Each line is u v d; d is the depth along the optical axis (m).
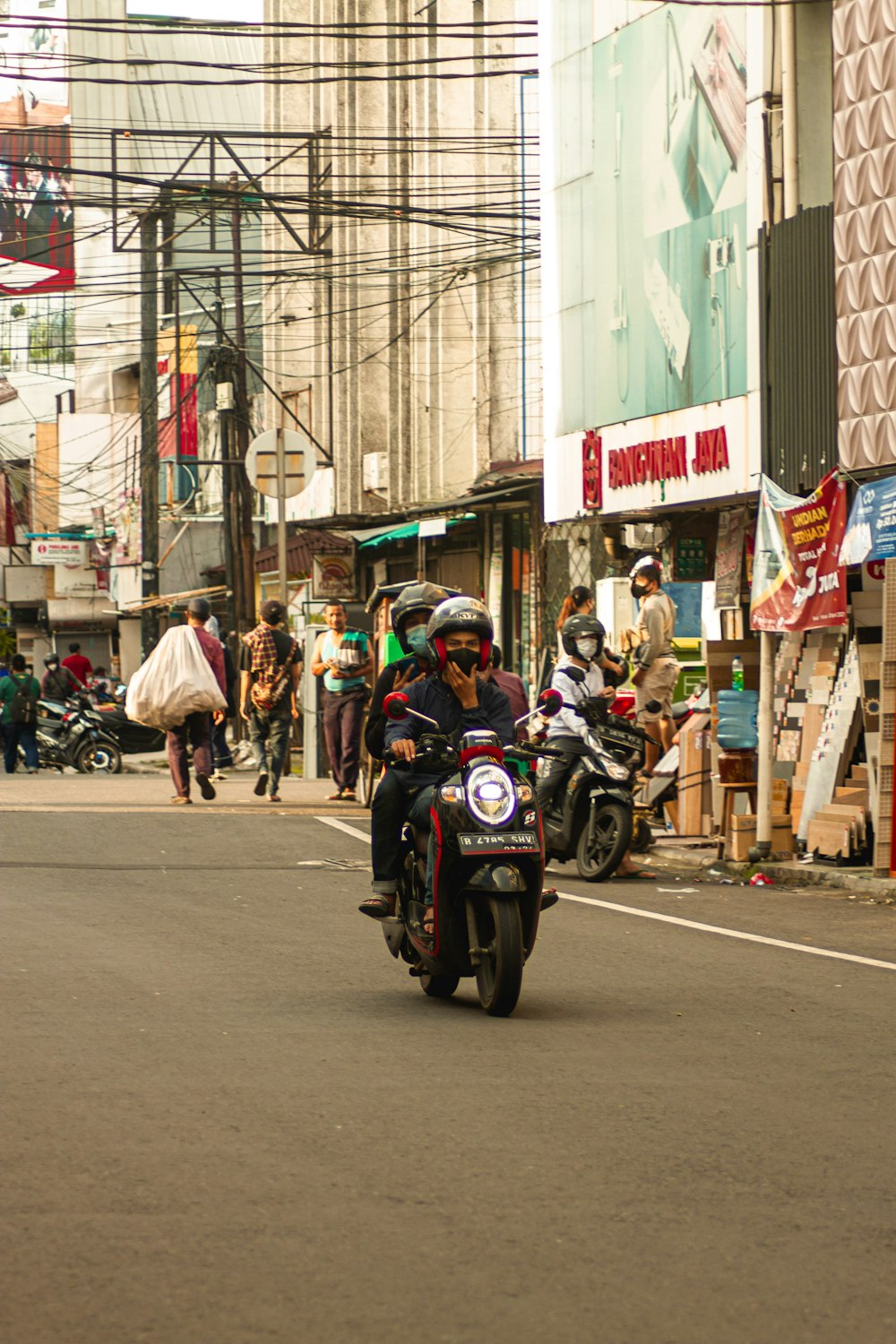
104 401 65.44
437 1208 5.27
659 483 19.88
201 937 10.49
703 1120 6.43
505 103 31.66
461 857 8.34
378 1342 4.22
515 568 29.19
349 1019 8.21
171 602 42.94
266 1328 4.30
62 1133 6.04
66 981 8.91
